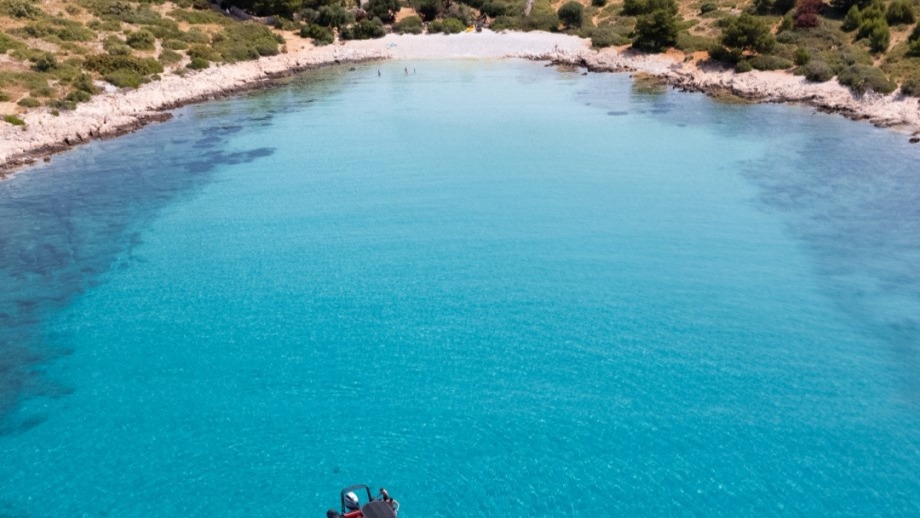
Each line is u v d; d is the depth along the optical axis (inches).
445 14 4252.0
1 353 1059.3
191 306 1189.7
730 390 935.7
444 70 3314.5
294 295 1218.0
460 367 1002.7
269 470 812.6
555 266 1296.8
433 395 941.8
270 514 749.9
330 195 1672.0
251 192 1710.1
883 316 1095.0
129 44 3061.0
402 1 4431.6
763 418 879.1
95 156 2033.7
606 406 911.0
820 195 1578.5
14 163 1953.7
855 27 2947.8
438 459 823.7
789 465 800.3
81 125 2230.6
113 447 856.9
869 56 2677.2
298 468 814.5
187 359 1035.9
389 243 1408.7
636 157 1907.0
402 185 1724.9
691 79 2854.3
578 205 1574.8
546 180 1738.4
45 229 1519.4
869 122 2144.4
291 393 953.5
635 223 1470.2
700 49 3139.8
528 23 4047.7
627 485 778.2
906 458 805.2
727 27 3088.1
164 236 1475.1
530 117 2363.4
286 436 868.6
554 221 1491.1
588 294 1194.6
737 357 1007.6
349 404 927.0
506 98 2672.2
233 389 964.0
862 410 887.7
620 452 828.6
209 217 1565.0
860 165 1760.6
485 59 3587.6
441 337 1079.0
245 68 3213.6
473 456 827.4
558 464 811.4
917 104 2153.1
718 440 842.8
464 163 1881.2
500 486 780.0
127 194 1720.0
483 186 1705.2
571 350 1036.5
